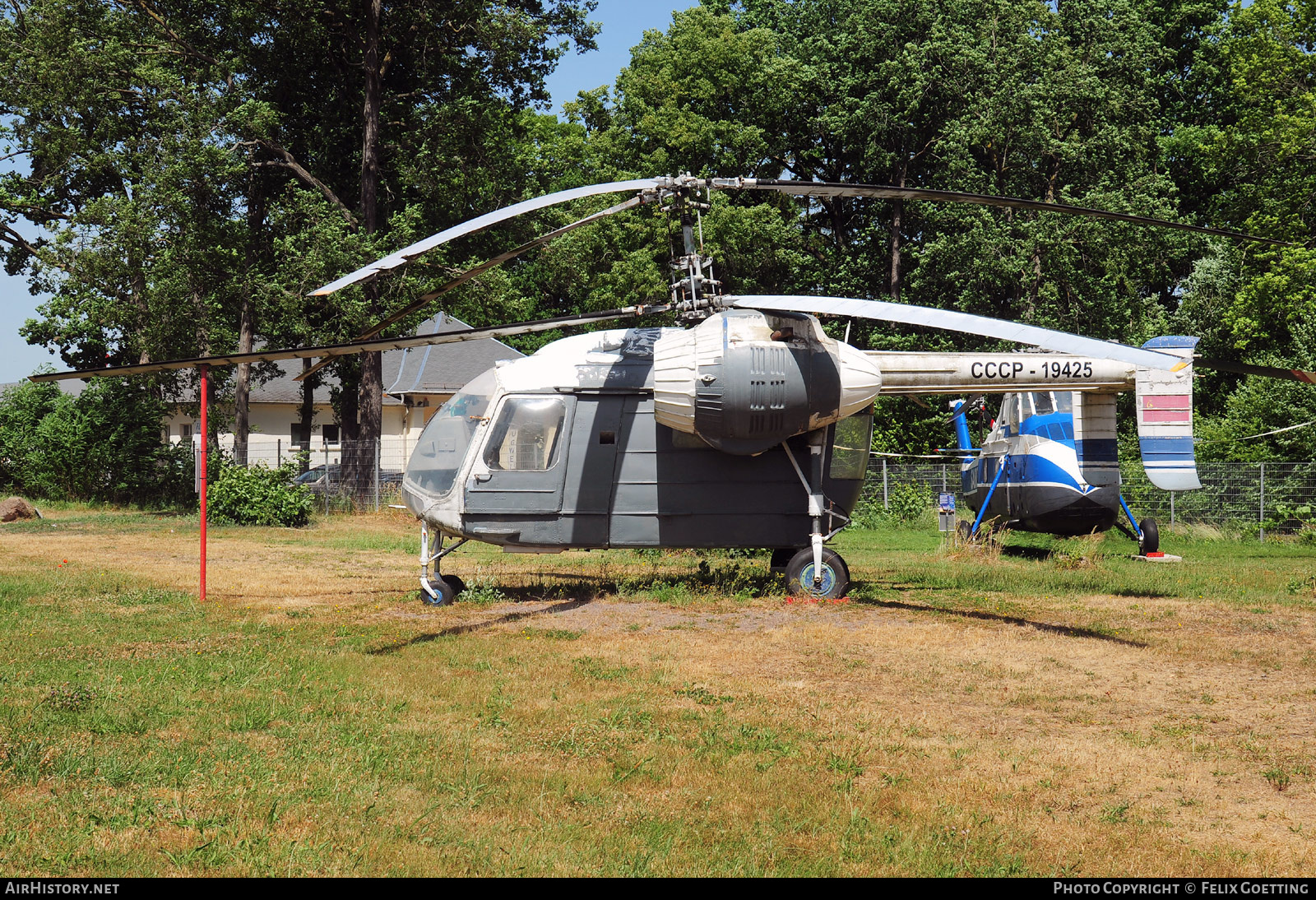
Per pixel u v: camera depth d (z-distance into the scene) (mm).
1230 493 24000
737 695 7340
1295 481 23328
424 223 32781
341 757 5691
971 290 32625
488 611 11039
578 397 11711
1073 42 36188
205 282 28750
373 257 29047
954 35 34844
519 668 8125
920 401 13422
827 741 6219
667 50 40562
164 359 29734
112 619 10352
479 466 11539
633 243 38594
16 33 31000
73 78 29406
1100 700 7363
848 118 36312
